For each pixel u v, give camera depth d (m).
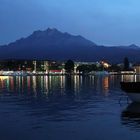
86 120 50.25
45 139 38.00
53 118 52.41
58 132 41.47
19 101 80.94
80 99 85.31
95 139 37.78
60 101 80.25
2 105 71.94
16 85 165.50
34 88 136.88
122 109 63.25
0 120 50.78
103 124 46.69
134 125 45.66
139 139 37.66
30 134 40.59
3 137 39.41
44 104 73.44
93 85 160.00
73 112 59.38
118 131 41.78
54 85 161.50
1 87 147.62
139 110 61.41
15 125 46.41
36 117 53.59
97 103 74.94
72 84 171.62
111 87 141.25
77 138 38.28
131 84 71.44
